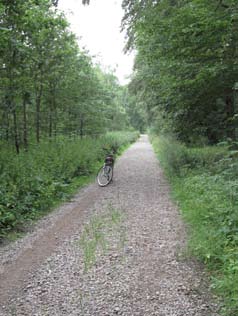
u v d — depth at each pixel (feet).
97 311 14.61
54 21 43.24
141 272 18.24
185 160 48.85
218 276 17.11
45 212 32.22
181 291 16.08
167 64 40.01
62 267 19.16
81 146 64.75
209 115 54.39
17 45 37.01
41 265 19.56
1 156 40.78
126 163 73.31
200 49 35.60
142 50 43.01
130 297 15.69
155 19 35.40
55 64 55.31
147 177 53.16
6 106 49.67
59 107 72.43
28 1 37.06
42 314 14.48
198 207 26.58
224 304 14.65
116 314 14.33
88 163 59.41
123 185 46.44
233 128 52.06
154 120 102.12
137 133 217.36
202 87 42.16
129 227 26.35
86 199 38.04
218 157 46.65
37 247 22.62
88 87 79.77
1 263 20.11
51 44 52.21
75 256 20.68
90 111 86.53
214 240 19.79
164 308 14.69
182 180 41.34
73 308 14.89
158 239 23.32
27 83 47.57
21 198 31.86
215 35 33.04
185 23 33.12
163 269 18.53
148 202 35.35
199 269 18.35
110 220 28.60
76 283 17.19
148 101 69.46
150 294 15.90
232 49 34.99
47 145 56.13
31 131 64.28
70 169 48.75
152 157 87.71
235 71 37.50
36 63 48.26
